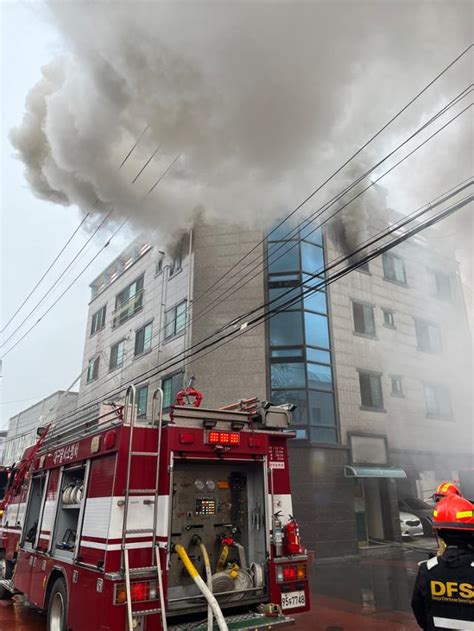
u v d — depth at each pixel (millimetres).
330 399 15430
